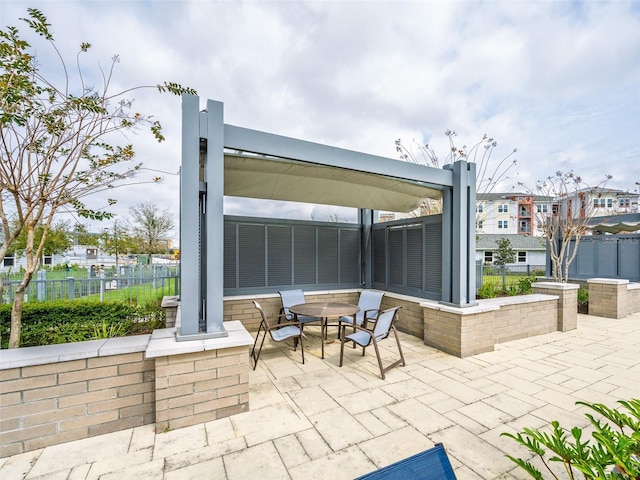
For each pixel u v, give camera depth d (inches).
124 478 94.1
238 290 269.1
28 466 99.0
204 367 124.0
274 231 283.6
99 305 216.4
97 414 114.9
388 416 128.8
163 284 307.9
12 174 136.8
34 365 105.8
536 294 285.9
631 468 54.5
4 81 129.0
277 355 206.4
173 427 119.5
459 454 105.3
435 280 239.0
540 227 427.8
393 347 222.5
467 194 214.4
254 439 113.2
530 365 186.7
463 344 200.1
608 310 322.3
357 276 324.8
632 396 147.3
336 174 198.5
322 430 118.6
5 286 256.5
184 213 129.6
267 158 170.7
